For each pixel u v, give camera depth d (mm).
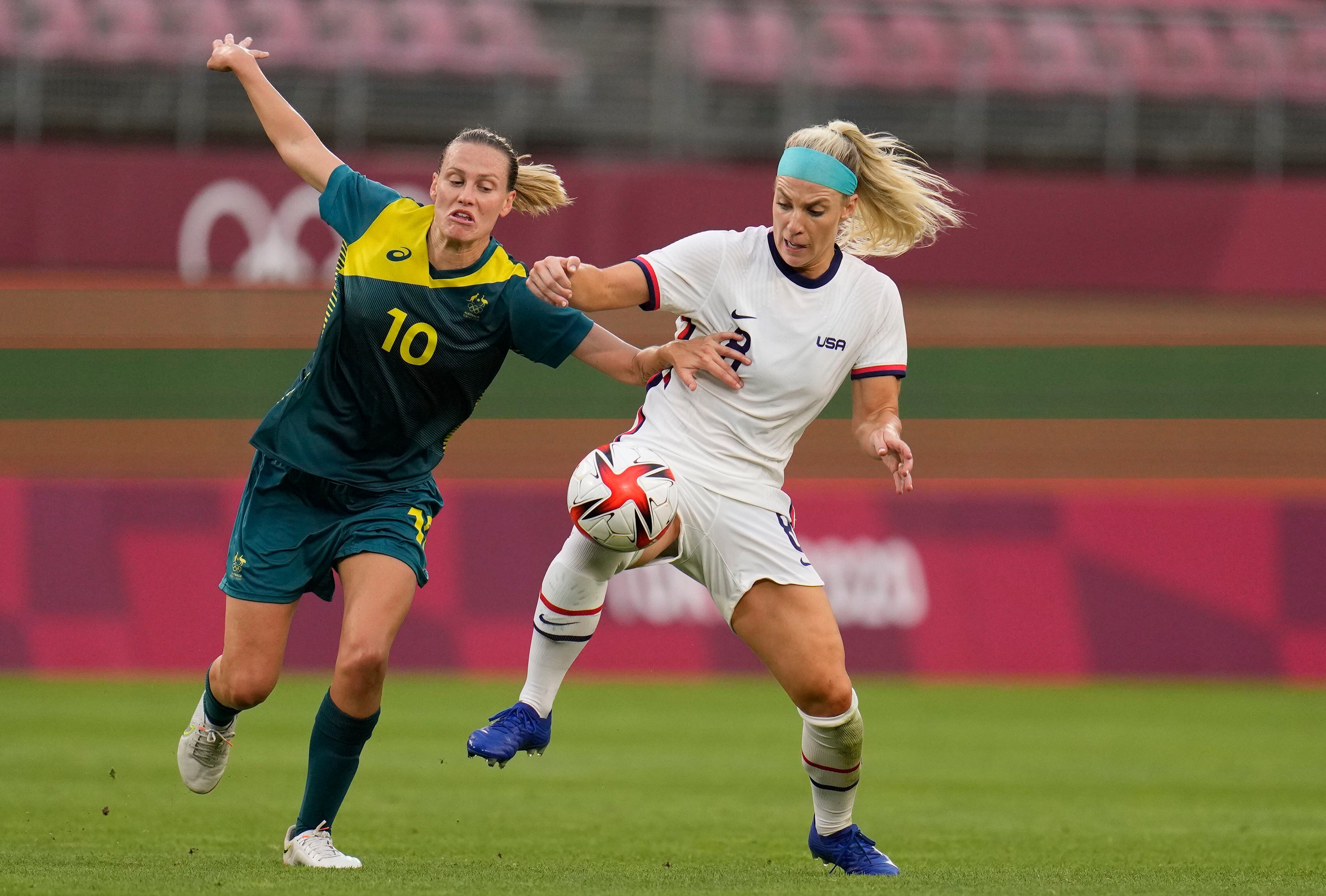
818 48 61750
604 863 18234
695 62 60656
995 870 17938
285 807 24109
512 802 25766
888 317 18031
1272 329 53281
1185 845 21328
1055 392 53125
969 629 47656
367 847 19781
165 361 51156
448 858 18609
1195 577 48469
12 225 51750
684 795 27219
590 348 17156
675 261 17438
